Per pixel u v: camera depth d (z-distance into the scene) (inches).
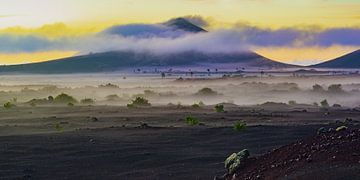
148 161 887.1
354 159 491.2
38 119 1744.6
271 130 1202.6
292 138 1093.8
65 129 1369.3
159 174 782.5
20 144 1052.5
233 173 599.2
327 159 509.7
